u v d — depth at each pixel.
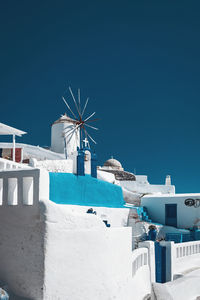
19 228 6.45
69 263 6.33
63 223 6.35
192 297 9.69
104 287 6.90
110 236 7.34
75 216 6.58
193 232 18.30
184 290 9.27
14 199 6.80
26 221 6.38
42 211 6.19
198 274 11.70
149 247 10.87
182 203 21.89
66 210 6.50
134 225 18.70
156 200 23.03
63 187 14.34
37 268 6.08
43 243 6.09
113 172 39.06
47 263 6.04
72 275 6.34
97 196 17.53
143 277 9.89
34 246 6.20
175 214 22.06
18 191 6.57
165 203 22.56
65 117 36.75
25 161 23.45
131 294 8.19
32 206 6.35
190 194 22.48
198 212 21.12
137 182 35.69
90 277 6.63
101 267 6.91
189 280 9.73
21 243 6.38
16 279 6.30
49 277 6.04
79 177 15.86
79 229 6.60
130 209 19.22
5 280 6.43
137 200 24.89
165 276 11.79
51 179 13.55
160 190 35.31
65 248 6.31
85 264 6.59
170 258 11.89
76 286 6.37
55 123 36.28
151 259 10.92
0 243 6.66
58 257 6.19
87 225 6.79
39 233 6.18
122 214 18.25
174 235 17.11
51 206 6.24
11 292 6.25
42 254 6.07
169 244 12.02
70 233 6.43
